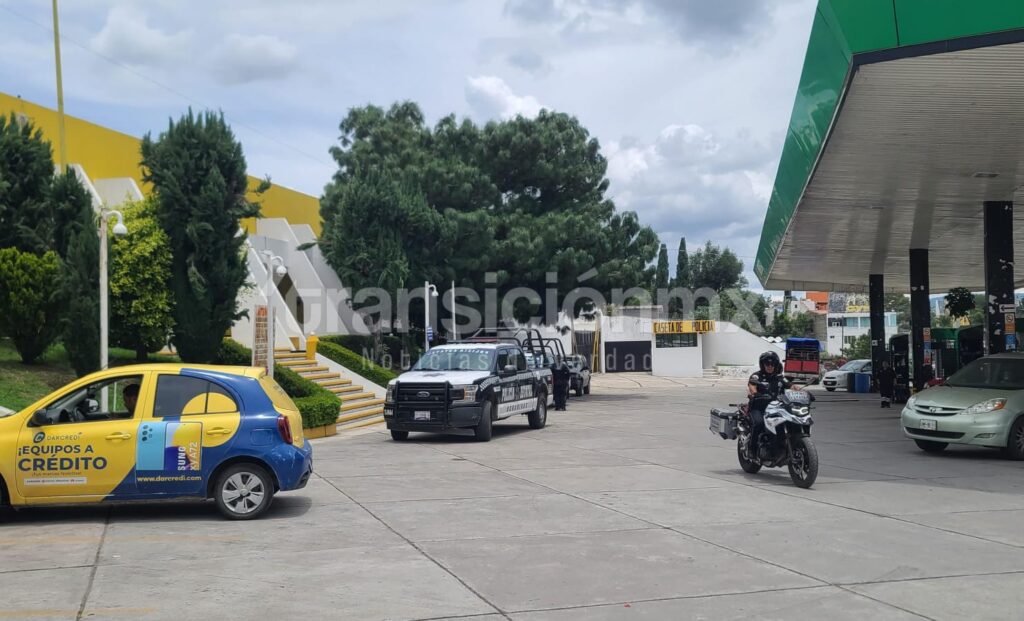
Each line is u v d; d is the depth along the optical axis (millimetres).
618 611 6133
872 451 16281
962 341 29859
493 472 13430
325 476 13102
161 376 9750
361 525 9258
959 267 37562
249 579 7020
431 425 17938
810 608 6172
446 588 6746
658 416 25828
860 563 7473
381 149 37062
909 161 16641
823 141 14484
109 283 20547
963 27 10336
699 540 8422
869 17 10844
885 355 41219
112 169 29500
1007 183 18734
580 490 11555
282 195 39656
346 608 6219
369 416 25125
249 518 9586
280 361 26516
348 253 30234
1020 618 5906
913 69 11328
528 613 6094
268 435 9617
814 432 20375
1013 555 7746
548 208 35594
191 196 20891
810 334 90938
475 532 8859
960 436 14977
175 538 8625
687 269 88250
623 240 35625
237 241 21531
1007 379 16016
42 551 8047
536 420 21453
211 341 21422
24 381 18703
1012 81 11836
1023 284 44531
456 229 31703
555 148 35219
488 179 33844
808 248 30375
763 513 9828
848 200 20859
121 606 6262
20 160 20969
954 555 7750
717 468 13797
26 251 20500
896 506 10258
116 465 9391
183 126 21109
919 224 24781
